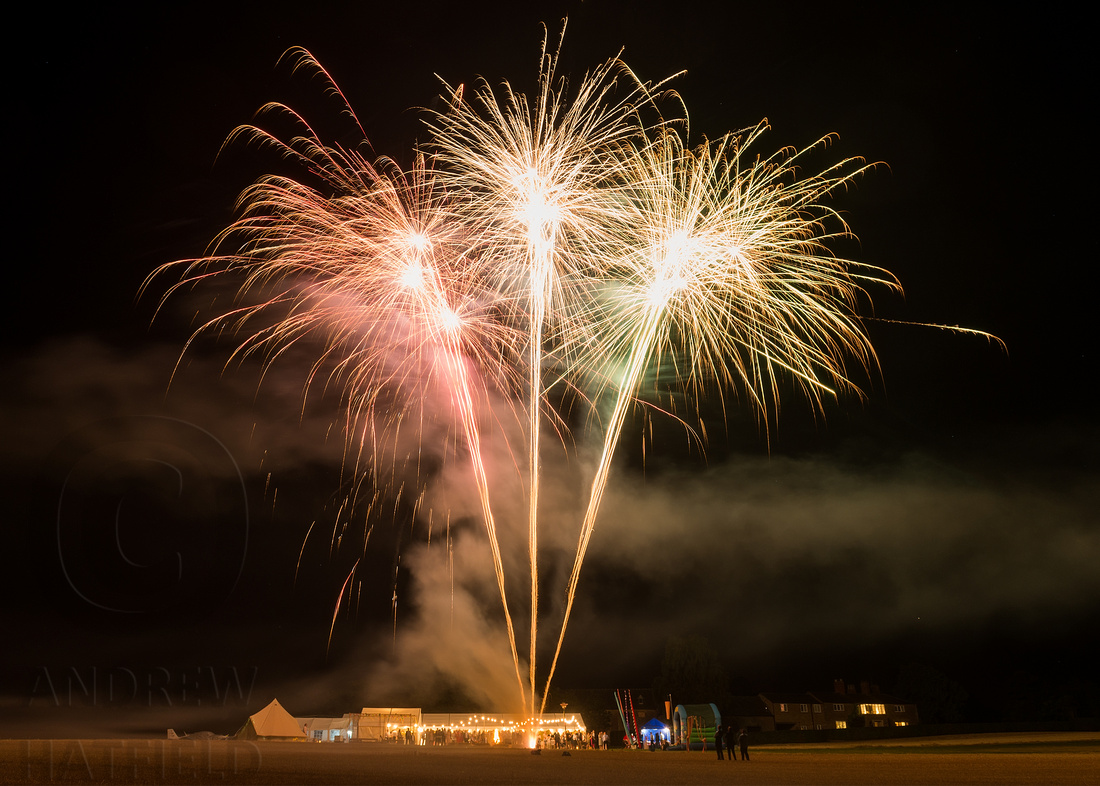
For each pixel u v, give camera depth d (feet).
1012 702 347.77
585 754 138.41
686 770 90.79
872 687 396.78
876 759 117.80
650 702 325.01
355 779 70.59
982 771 87.81
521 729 208.03
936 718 373.40
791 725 359.66
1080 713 328.70
